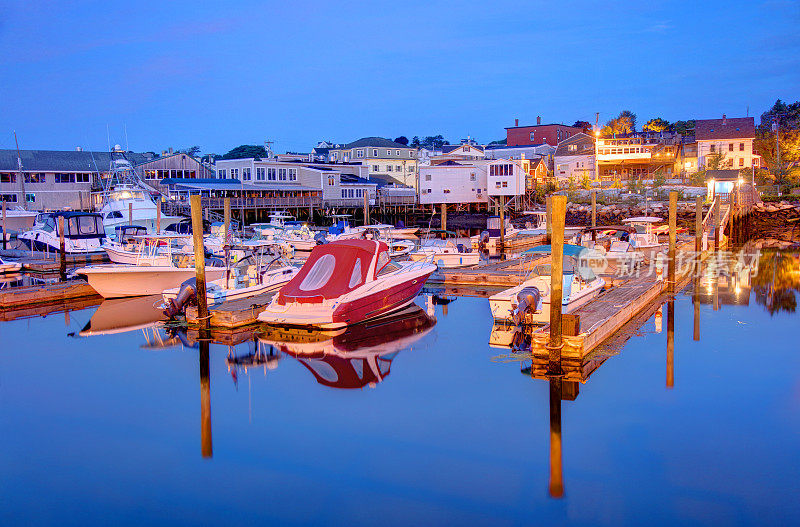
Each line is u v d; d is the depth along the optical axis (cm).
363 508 927
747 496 943
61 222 3266
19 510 934
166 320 2145
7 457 1106
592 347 1656
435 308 2403
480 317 2217
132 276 2538
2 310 2409
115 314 2309
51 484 1010
